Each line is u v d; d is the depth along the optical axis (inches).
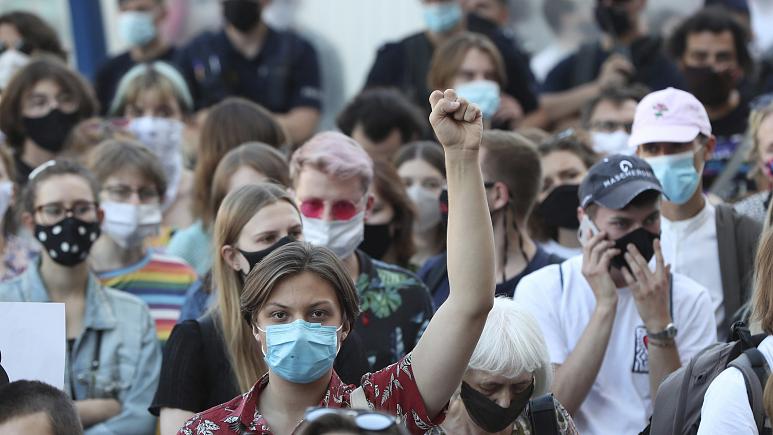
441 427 556.1
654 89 1113.4
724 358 551.2
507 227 744.3
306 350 486.9
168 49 1268.5
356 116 964.0
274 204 626.2
